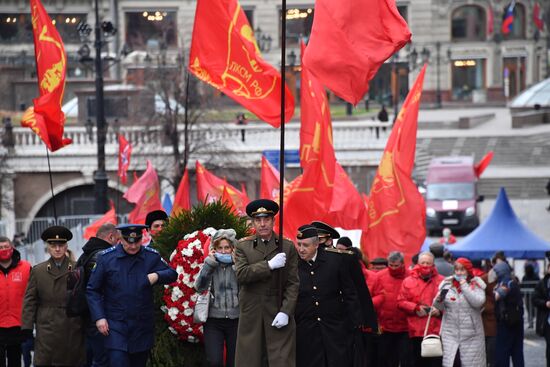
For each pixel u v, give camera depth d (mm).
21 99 169625
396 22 40188
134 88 139875
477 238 72688
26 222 120062
